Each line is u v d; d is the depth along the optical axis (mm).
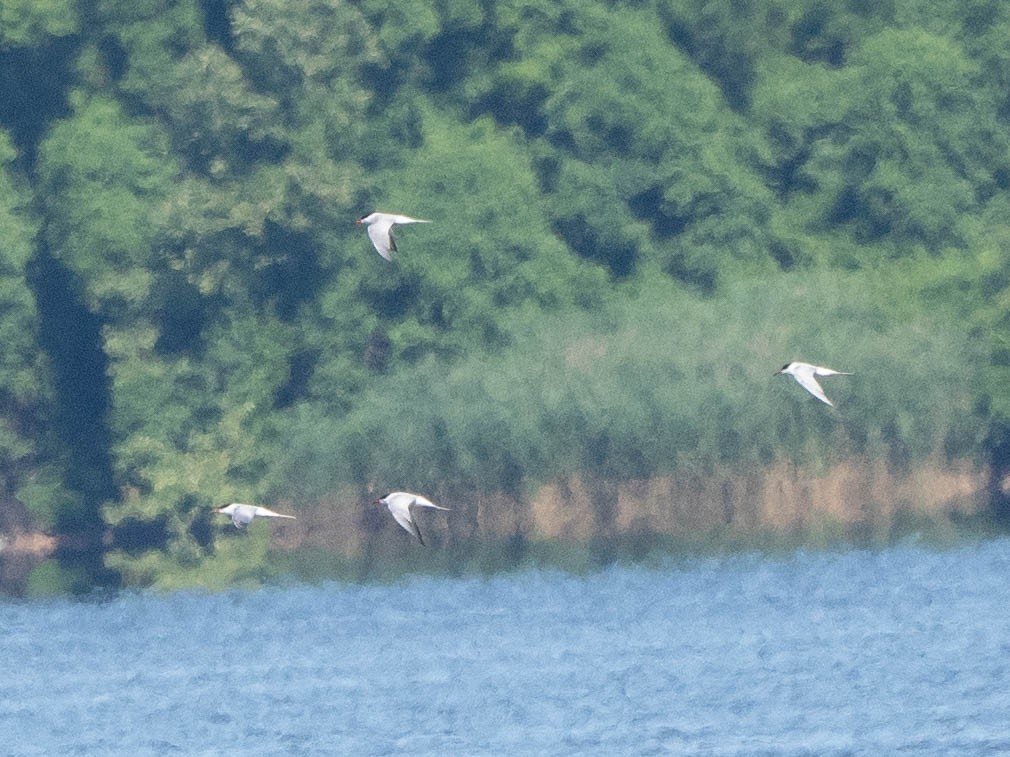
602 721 42031
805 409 64688
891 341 66438
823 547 61062
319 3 73875
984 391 66688
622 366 65625
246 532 70125
